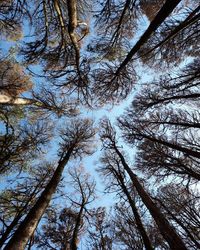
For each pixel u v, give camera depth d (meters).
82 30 6.92
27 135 8.16
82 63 6.18
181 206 8.05
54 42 6.84
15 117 8.30
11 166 7.41
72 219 9.34
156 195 9.22
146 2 5.69
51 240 8.48
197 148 8.75
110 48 6.22
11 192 7.17
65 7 6.34
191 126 8.73
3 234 5.30
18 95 7.93
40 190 7.47
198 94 7.49
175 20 5.71
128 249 7.72
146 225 8.49
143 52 6.61
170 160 9.55
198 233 7.52
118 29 5.79
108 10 5.61
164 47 6.39
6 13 6.62
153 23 4.85
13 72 7.70
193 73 7.33
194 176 7.76
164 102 9.33
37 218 5.94
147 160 9.87
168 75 7.78
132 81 6.80
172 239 5.52
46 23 5.91
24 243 5.09
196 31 5.83
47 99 8.17
